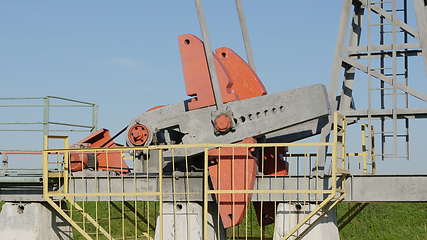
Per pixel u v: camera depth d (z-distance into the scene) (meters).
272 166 13.76
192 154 12.80
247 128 12.50
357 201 12.09
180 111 13.02
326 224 12.19
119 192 13.00
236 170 12.36
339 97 13.58
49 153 12.83
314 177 12.17
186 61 12.98
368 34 12.97
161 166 11.70
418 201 11.84
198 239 12.66
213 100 12.79
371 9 13.08
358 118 13.00
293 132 13.56
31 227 13.51
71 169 13.36
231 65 13.19
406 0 13.27
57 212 13.98
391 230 24.88
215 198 12.52
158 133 13.41
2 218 13.70
